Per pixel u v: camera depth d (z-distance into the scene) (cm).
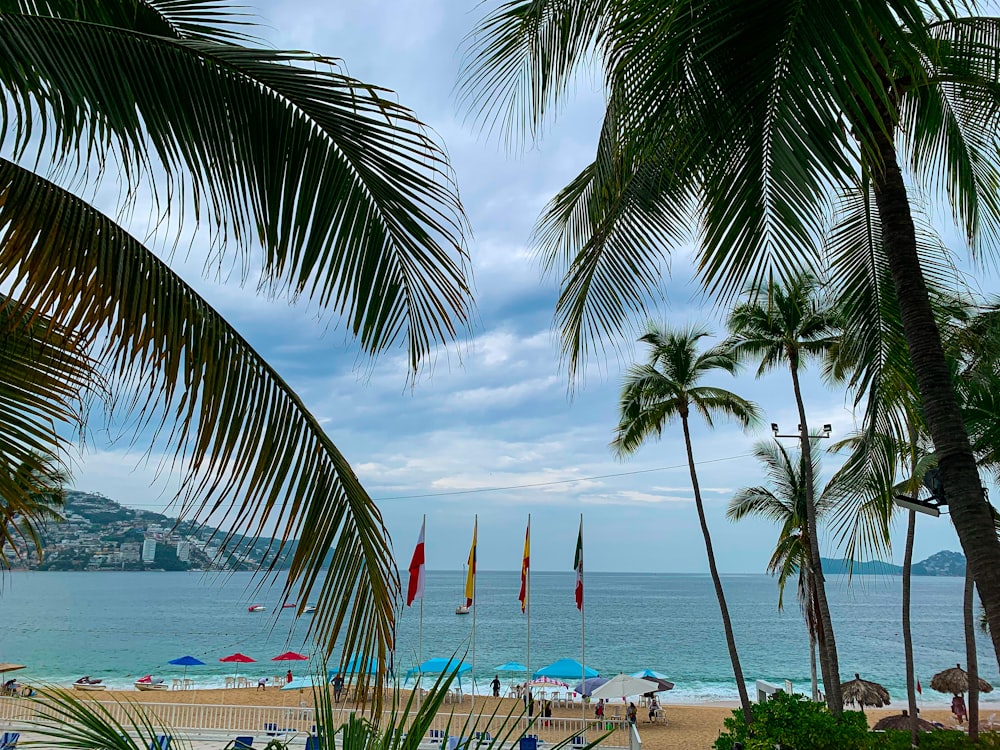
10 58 220
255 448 291
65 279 253
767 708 1723
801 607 2989
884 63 245
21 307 252
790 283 319
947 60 441
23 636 8488
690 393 2495
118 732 260
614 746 2011
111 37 247
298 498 300
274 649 7238
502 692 4262
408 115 279
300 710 2103
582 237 641
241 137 270
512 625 10556
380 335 312
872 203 638
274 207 279
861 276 640
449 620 11444
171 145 253
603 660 6956
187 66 261
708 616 12850
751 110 280
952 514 441
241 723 2111
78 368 312
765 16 260
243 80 271
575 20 501
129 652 6975
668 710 3969
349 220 296
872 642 9206
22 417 311
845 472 746
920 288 461
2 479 307
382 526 331
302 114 280
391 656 328
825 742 1576
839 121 260
